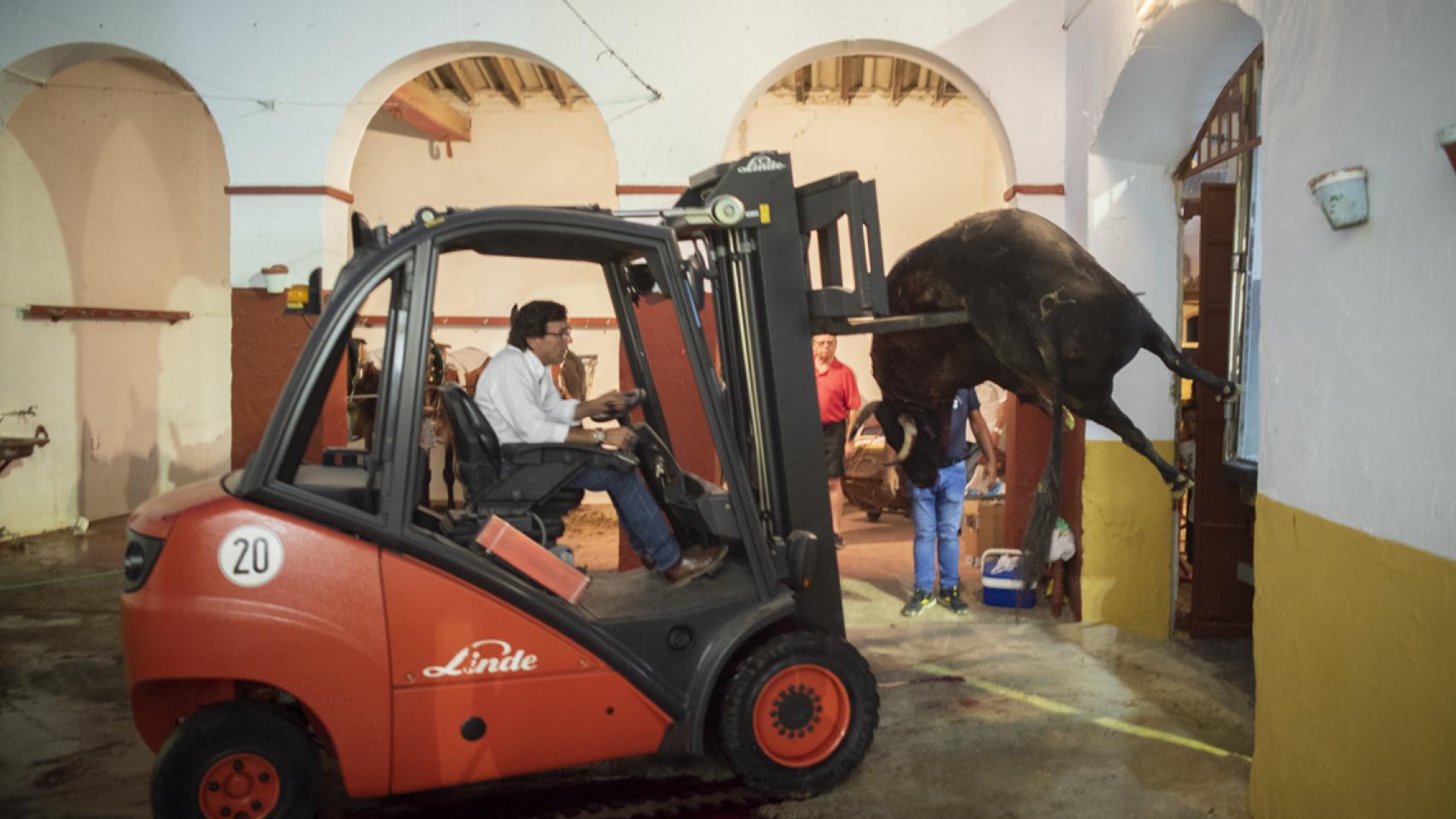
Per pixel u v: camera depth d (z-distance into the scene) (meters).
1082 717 4.64
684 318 3.74
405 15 7.09
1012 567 6.59
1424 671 2.54
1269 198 3.49
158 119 10.63
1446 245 2.50
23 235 8.98
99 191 9.85
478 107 11.71
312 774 3.37
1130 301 4.50
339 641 3.25
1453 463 2.45
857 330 4.35
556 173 11.73
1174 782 3.92
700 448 6.83
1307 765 3.15
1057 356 4.42
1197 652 5.70
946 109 11.54
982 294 4.58
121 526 9.65
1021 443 6.87
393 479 3.34
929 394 5.32
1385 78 2.78
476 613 3.40
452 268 11.62
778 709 3.81
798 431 4.09
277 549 3.23
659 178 7.06
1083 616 6.26
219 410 11.62
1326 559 3.05
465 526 3.66
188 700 3.45
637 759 4.29
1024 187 6.85
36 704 4.91
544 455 3.78
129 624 3.20
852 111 11.55
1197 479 5.93
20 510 9.02
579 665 3.53
